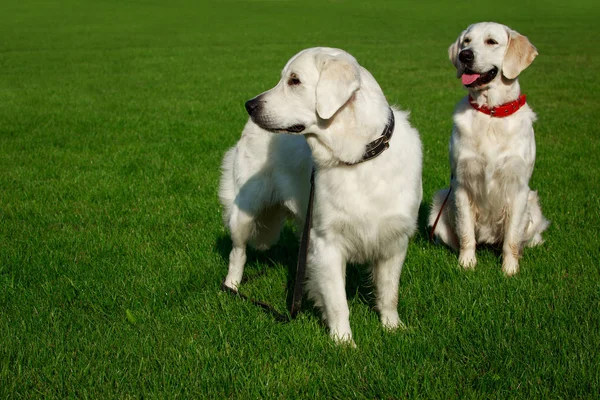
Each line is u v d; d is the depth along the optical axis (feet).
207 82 52.49
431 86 49.34
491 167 16.56
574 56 66.23
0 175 25.14
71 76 55.62
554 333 12.07
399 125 12.70
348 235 12.66
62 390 10.82
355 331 13.04
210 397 10.69
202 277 15.92
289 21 114.93
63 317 13.39
